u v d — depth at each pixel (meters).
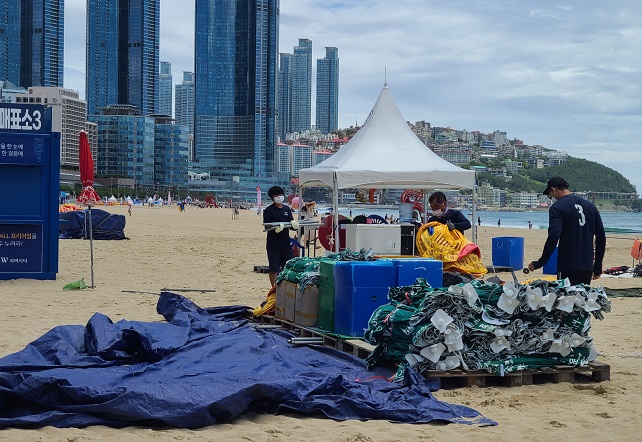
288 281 9.33
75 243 26.98
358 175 13.06
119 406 5.36
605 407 6.16
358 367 7.18
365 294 7.94
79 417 5.39
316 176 13.79
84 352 7.37
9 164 14.89
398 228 11.16
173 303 10.13
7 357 6.86
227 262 21.39
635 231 60.97
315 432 5.32
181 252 24.84
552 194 8.23
